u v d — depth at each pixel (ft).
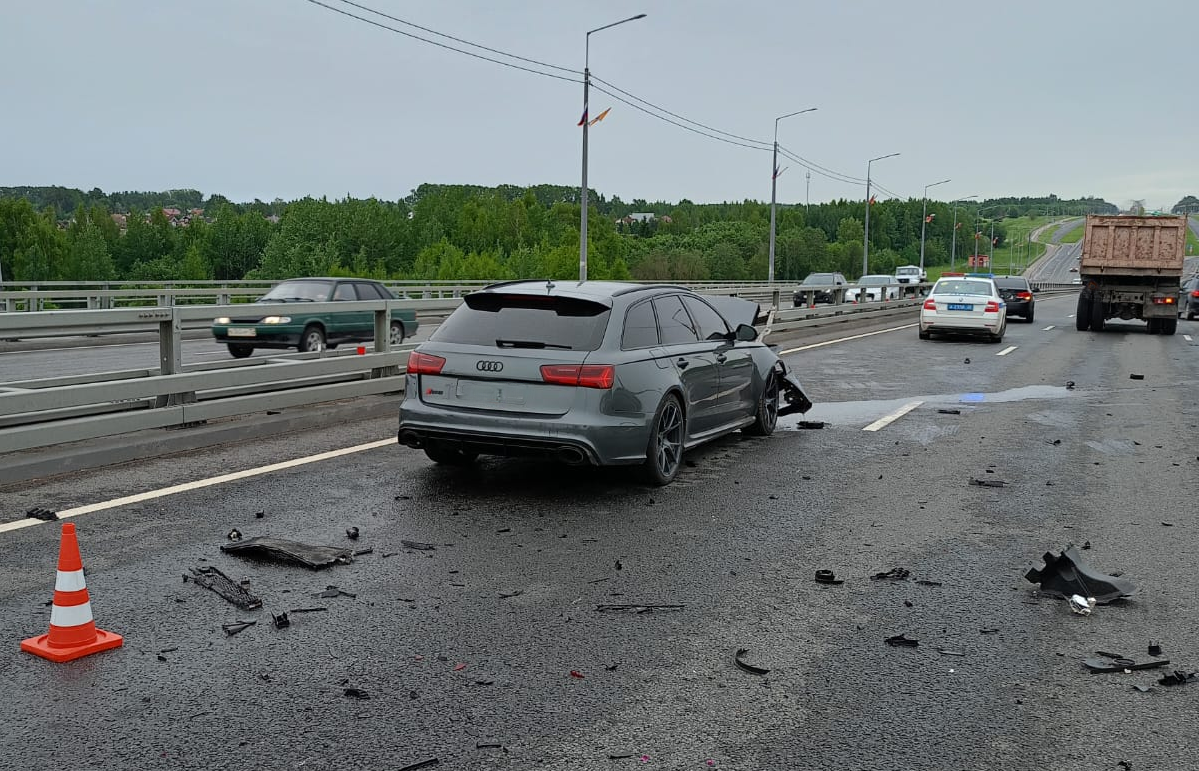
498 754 10.87
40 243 452.35
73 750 10.81
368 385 35.24
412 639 14.24
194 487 23.21
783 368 33.60
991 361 60.95
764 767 10.68
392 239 522.88
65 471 24.56
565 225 624.59
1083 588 16.57
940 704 12.35
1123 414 38.42
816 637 14.64
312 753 10.83
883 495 24.09
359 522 20.53
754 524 21.12
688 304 28.32
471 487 23.98
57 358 60.70
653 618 15.31
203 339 73.72
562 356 22.85
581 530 20.33
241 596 15.72
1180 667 13.64
